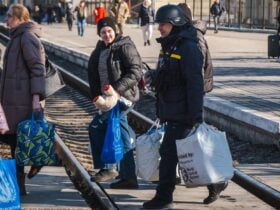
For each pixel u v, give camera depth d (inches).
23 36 462.9
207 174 407.5
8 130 451.2
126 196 468.1
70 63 1665.8
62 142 636.7
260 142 665.6
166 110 418.3
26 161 458.0
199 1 3297.2
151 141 444.1
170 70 412.2
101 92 484.7
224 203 454.6
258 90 917.2
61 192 487.5
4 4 5036.9
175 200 457.4
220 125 766.5
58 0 3875.5
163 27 414.9
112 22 476.1
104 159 462.9
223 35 2311.8
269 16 2610.7
